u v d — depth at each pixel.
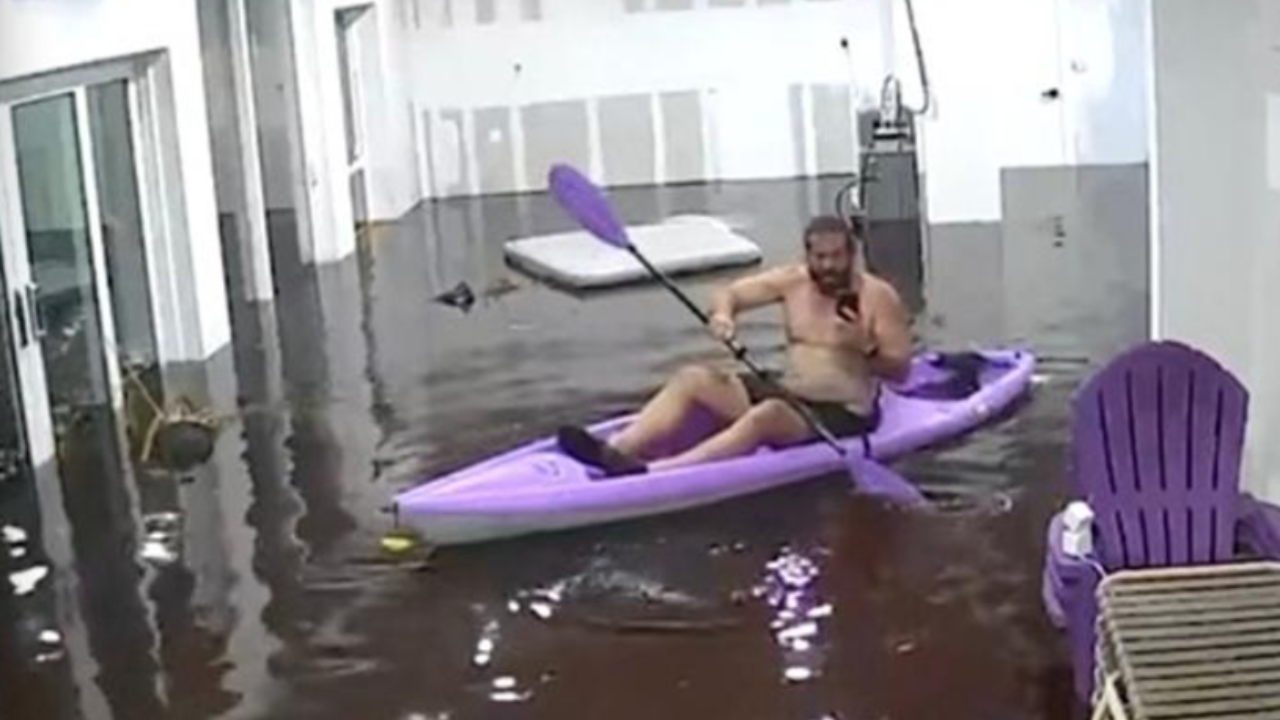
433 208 13.57
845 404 6.42
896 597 5.09
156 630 5.10
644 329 8.98
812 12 13.83
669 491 5.91
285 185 11.41
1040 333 8.34
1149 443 4.19
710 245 10.84
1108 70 12.37
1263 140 4.79
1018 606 4.95
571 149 14.20
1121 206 11.39
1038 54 12.26
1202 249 5.00
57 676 4.79
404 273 10.88
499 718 4.36
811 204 12.70
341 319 9.57
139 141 8.41
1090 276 9.54
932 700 4.34
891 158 11.69
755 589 5.22
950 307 9.03
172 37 8.50
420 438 7.07
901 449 6.46
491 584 5.36
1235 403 4.20
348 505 6.22
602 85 14.12
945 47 11.17
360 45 12.82
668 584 5.30
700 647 4.79
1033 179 12.64
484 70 14.11
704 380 6.29
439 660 4.76
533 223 12.54
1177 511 4.16
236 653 4.88
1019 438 6.62
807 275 6.49
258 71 11.11
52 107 7.43
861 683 4.48
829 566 5.40
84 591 5.48
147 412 7.66
